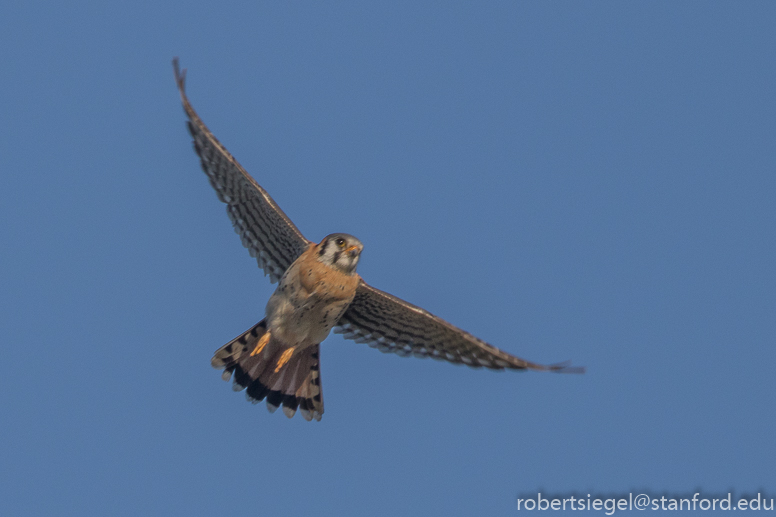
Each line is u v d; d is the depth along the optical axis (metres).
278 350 14.70
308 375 14.88
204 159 13.91
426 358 14.74
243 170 13.54
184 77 13.17
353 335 15.27
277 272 14.96
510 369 13.54
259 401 14.68
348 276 14.23
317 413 14.78
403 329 14.79
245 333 14.73
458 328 13.57
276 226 14.55
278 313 14.41
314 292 14.10
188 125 13.40
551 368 12.42
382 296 14.34
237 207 14.48
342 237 14.21
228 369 14.70
